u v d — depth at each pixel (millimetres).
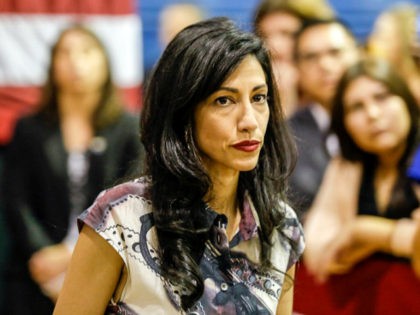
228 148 2338
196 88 2303
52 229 5203
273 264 2617
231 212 2572
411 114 5453
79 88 5176
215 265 2465
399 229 5484
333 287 5531
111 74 5223
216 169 2471
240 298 2473
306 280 5492
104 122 5219
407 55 5449
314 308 5539
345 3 5430
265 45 2436
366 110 5406
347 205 5477
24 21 5102
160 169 2395
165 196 2389
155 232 2408
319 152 5414
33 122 5168
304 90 5387
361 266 5539
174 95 2338
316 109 5406
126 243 2383
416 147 5469
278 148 2631
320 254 5461
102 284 2396
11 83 5121
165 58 2393
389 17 5465
